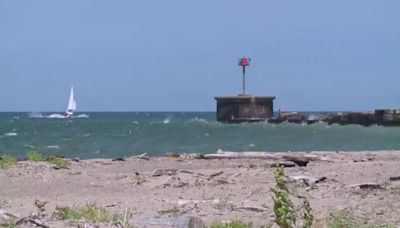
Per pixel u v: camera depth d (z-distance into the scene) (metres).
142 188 49.62
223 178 54.06
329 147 154.12
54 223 30.14
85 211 35.09
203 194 45.41
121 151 138.88
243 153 80.06
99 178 55.59
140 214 36.38
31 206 40.41
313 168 60.91
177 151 138.88
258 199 42.38
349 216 33.62
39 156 74.88
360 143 169.62
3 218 32.34
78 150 142.75
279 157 75.00
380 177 52.88
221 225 31.94
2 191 48.59
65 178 55.66
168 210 37.94
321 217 32.69
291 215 24.41
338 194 43.97
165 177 54.56
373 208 37.69
